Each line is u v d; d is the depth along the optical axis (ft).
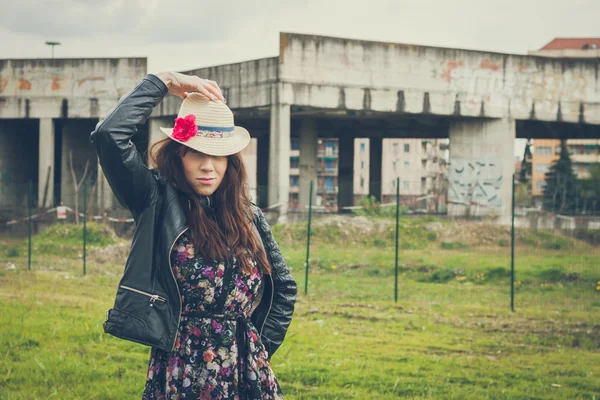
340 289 53.36
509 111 116.78
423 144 349.41
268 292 12.30
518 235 90.68
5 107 130.31
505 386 25.72
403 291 53.21
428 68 111.86
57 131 163.12
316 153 132.57
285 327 12.39
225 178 11.84
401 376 26.68
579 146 362.74
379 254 75.56
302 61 106.11
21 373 24.66
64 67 128.16
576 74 119.85
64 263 67.15
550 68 118.73
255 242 11.79
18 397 21.68
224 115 11.63
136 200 11.32
